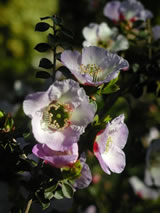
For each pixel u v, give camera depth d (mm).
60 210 285
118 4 334
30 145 231
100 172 403
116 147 231
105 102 303
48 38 247
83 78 223
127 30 329
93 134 220
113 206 377
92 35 329
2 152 228
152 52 319
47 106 219
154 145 326
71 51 236
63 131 220
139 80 307
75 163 221
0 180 245
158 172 349
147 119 401
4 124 231
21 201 271
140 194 379
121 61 232
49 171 222
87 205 357
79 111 219
